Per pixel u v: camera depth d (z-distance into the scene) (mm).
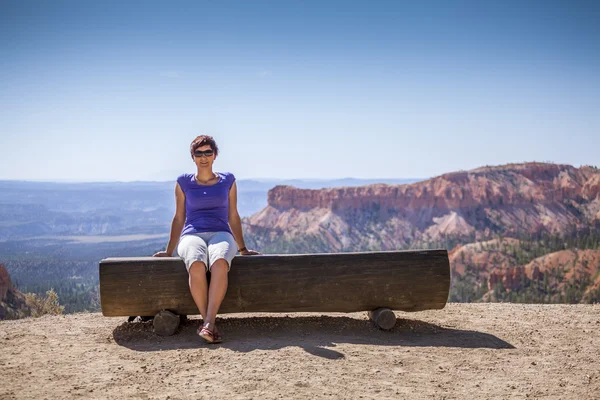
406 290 6090
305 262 6008
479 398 4121
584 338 5914
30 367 4828
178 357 5062
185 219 6379
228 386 4262
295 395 4082
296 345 5430
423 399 4074
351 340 5699
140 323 6301
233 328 6098
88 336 5922
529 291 128125
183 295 5887
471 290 139375
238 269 5930
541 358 5191
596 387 4379
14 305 71562
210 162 6203
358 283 6035
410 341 5766
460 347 5551
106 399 4035
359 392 4184
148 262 5895
